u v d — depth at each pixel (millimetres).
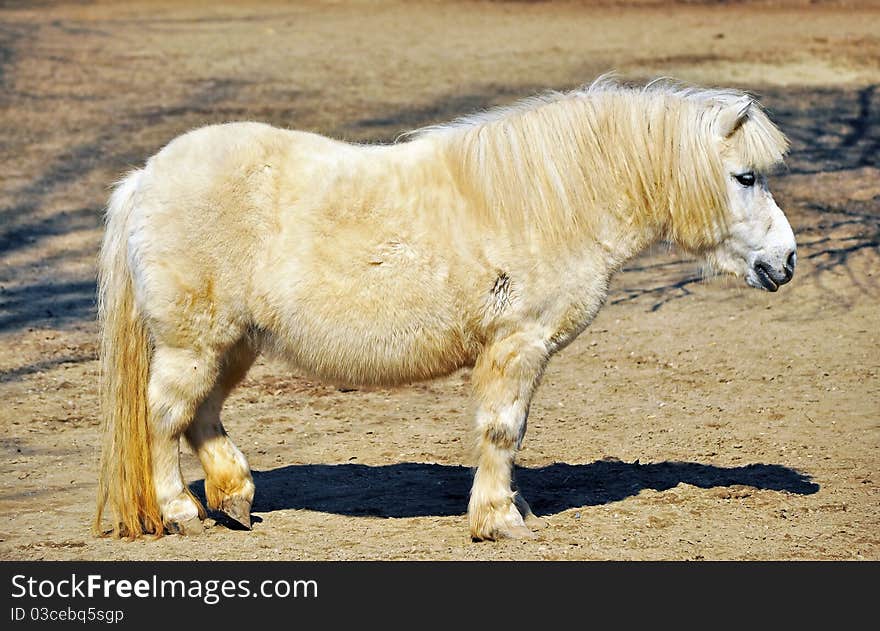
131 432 5852
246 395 8711
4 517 6258
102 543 5844
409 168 5715
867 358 9094
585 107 5758
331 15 27750
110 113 17453
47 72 20266
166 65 21078
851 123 15844
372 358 5684
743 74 18719
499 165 5617
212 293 5691
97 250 12344
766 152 5770
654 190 5785
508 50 21984
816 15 25516
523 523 5844
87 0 30031
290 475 7047
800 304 10562
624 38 22953
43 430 7797
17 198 13820
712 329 10062
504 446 5738
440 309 5609
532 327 5668
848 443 7348
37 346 9641
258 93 18578
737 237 5891
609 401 8453
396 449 7559
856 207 12914
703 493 6520
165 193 5672
